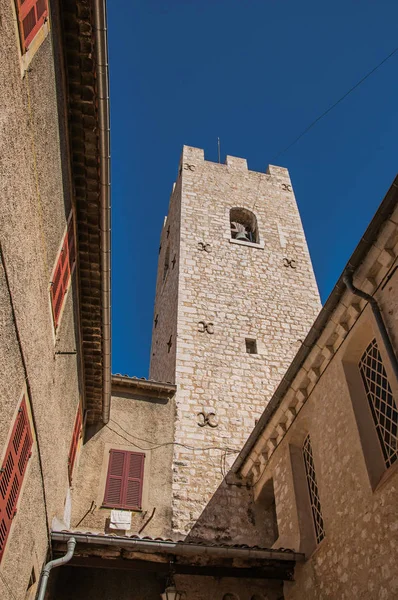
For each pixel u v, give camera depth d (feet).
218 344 62.44
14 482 21.90
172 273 75.20
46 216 24.14
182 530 45.03
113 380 52.54
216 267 72.08
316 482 37.50
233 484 49.14
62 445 34.27
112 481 46.14
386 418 30.37
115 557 33.60
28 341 22.08
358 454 30.83
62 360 31.07
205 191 84.33
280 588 38.78
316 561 33.55
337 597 30.32
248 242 77.25
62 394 32.30
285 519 39.52
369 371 32.99
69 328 33.09
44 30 21.09
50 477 30.55
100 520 43.70
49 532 31.60
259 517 47.29
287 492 40.01
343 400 33.60
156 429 51.37
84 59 25.40
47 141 23.35
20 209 19.42
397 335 28.45
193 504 46.98
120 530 43.34
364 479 29.73
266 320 67.10
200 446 51.47
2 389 19.07
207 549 33.91
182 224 77.00
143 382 53.26
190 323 63.93
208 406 55.26
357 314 32.89
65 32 24.40
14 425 20.97
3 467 20.02
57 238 26.86
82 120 27.61
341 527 31.37
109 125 27.22
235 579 38.81
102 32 23.63
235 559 35.27
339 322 34.30
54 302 27.02
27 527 25.55
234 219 85.61
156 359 72.74
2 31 16.25
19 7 17.53
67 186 28.43
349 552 29.99
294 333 66.49
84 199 30.83
